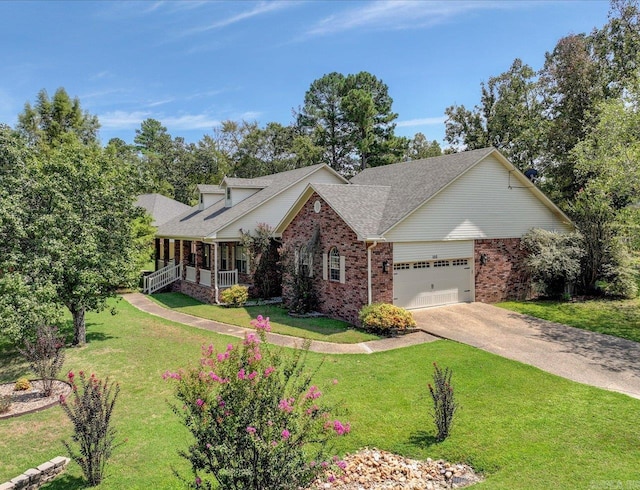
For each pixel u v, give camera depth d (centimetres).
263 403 491
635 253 2084
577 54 2644
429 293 1772
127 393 1006
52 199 1341
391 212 1728
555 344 1320
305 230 1966
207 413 493
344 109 4788
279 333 1524
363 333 1492
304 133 5262
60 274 1280
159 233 2892
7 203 1212
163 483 644
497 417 841
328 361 1196
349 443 766
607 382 1016
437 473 679
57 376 1134
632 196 1703
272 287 2320
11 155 1346
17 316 1120
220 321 1780
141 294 2594
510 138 3506
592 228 1994
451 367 1123
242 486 464
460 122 3900
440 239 1758
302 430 501
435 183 1797
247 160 5047
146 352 1323
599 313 1709
